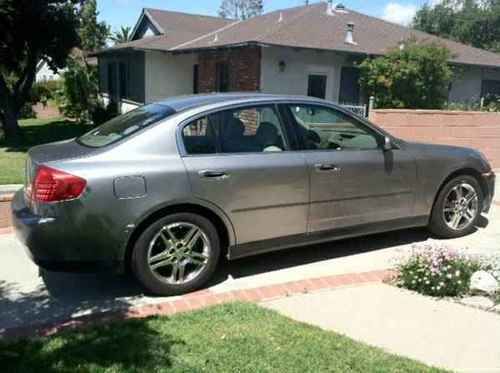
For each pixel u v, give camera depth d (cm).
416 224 595
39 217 418
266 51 1628
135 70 2278
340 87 1769
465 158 614
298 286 473
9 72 2141
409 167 566
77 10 1884
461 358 348
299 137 508
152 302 447
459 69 1925
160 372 315
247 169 468
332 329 387
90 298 457
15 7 1655
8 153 1510
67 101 2622
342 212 529
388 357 341
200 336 365
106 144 446
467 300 444
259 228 486
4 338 370
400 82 1579
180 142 452
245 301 436
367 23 2067
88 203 414
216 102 482
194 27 2547
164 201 436
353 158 527
